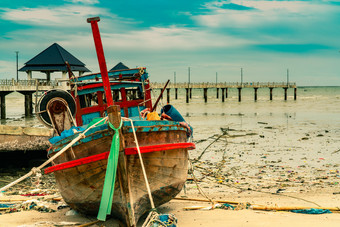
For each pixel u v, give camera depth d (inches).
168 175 285.4
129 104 432.8
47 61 1777.8
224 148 753.6
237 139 874.1
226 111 1775.3
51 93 334.3
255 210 322.0
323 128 1056.2
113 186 243.1
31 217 306.8
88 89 418.0
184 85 2492.6
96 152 259.6
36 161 588.1
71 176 280.2
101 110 419.5
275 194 402.6
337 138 853.2
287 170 539.8
